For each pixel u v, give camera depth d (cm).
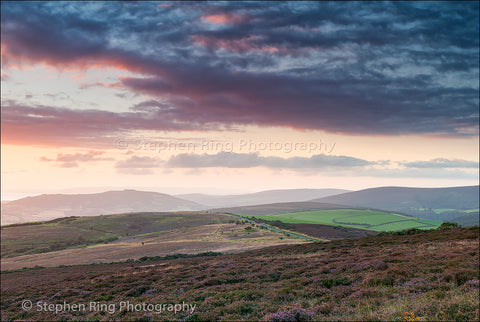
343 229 17025
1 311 2483
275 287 1953
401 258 2416
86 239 17450
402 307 1107
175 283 2619
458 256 2178
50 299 2692
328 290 1677
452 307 1030
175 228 19375
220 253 7438
